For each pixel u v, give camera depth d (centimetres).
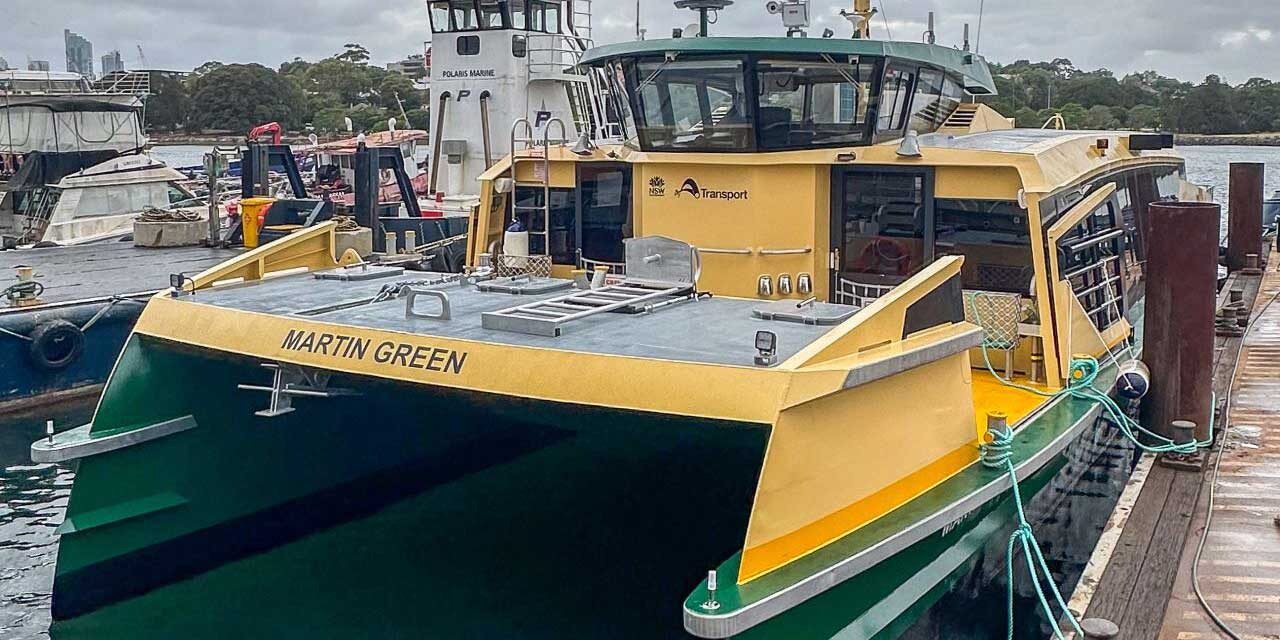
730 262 762
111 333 1362
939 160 716
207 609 710
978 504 523
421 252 1809
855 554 454
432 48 2180
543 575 700
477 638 675
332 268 786
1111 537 642
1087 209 754
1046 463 598
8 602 768
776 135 741
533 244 868
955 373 560
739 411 445
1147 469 761
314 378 590
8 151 2172
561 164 842
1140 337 933
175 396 688
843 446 475
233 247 1838
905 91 779
